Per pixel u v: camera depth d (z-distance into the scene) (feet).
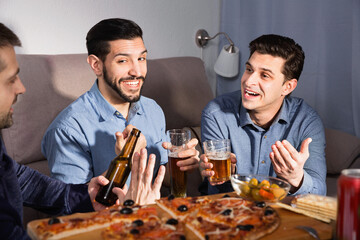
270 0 8.98
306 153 4.17
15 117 5.83
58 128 4.83
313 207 3.34
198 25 9.66
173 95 7.73
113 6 7.99
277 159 4.20
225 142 4.29
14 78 3.20
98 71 5.00
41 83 6.13
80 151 4.89
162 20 8.89
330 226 3.11
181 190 4.49
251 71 5.04
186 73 8.14
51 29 7.18
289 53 4.88
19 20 6.77
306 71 8.59
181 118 7.82
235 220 3.10
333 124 8.34
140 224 3.01
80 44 7.63
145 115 5.53
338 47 8.08
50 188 4.01
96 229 3.07
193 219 3.15
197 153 4.62
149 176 3.73
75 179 4.79
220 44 10.14
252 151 5.51
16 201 3.43
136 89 4.95
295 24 8.63
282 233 2.98
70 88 6.41
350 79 8.00
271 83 4.94
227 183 5.19
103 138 5.04
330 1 8.07
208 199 3.64
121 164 4.07
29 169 4.05
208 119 5.63
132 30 4.80
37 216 5.57
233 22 9.76
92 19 7.72
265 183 3.55
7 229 2.88
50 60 6.40
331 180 7.57
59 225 3.01
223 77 10.07
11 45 3.14
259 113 5.29
